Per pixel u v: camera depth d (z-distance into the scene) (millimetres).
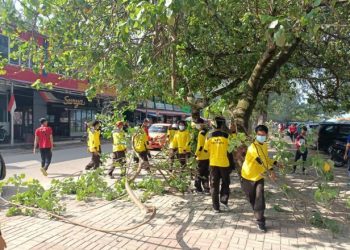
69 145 26938
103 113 10969
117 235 6141
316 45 12023
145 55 6477
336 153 16578
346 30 9164
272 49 8562
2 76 22172
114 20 6867
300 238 6082
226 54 10453
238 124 8773
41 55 8289
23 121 28203
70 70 8438
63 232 6262
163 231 6359
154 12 4531
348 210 7805
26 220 6945
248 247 5660
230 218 7160
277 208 7660
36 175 12586
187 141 10891
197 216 7289
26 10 6848
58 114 32156
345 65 13711
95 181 8828
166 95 9172
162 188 9125
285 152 6727
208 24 8531
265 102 14148
